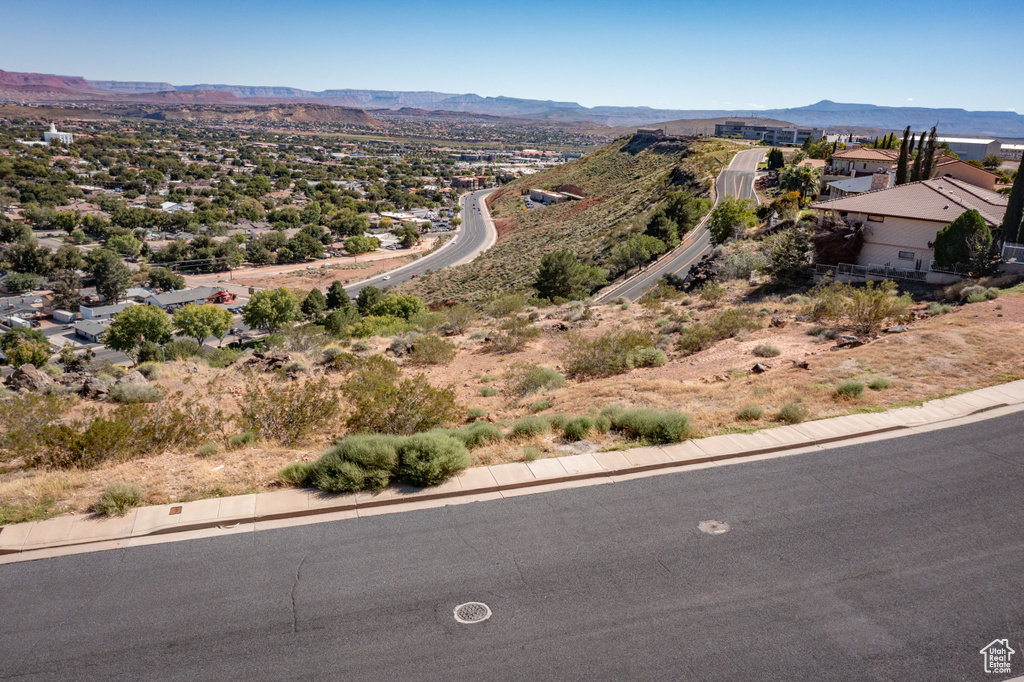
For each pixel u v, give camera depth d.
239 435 13.12
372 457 9.95
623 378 19.39
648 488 9.68
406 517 8.89
